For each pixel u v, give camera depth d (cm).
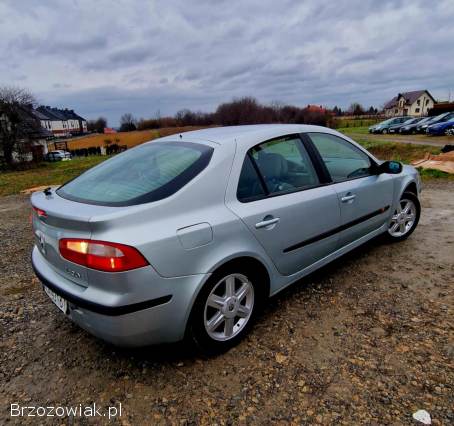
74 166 2866
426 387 200
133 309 192
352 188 322
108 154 4216
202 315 221
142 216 198
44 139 4094
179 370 227
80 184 260
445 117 2395
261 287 261
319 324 266
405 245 408
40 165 3153
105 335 200
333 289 316
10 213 805
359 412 187
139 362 237
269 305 296
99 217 188
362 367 219
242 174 247
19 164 3045
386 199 370
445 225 477
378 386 203
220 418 190
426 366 216
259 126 299
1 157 3003
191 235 208
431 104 6431
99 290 194
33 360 244
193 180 221
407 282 322
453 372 210
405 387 201
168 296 202
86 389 216
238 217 232
